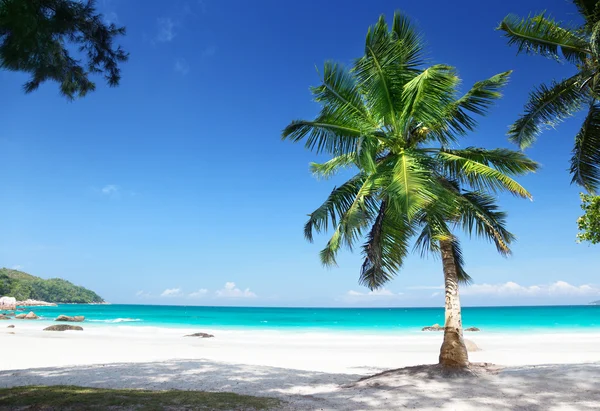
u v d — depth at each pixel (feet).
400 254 32.71
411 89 27.78
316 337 97.25
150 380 31.63
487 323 178.70
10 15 14.66
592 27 27.66
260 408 20.04
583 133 32.99
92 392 21.98
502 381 26.30
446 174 33.55
